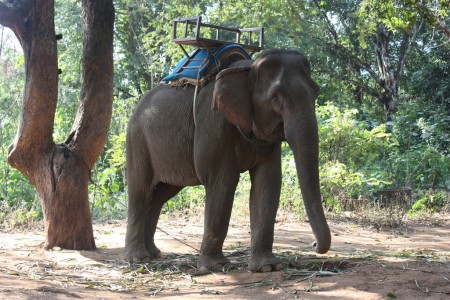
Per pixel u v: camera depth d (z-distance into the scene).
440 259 6.74
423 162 15.69
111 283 6.05
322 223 5.32
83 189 8.34
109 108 8.49
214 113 6.23
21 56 14.70
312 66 27.05
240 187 12.14
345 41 28.70
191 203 12.02
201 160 6.29
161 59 18.45
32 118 8.20
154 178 7.19
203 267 6.32
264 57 5.92
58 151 8.38
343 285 5.34
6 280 5.80
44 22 8.12
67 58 19.97
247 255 7.23
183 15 17.64
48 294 5.26
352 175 12.32
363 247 8.38
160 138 6.87
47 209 8.30
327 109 13.97
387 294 4.95
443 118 19.36
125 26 23.19
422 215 12.20
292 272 5.98
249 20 17.75
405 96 31.94
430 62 25.67
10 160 8.45
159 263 6.93
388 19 16.55
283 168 12.49
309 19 23.28
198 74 6.50
